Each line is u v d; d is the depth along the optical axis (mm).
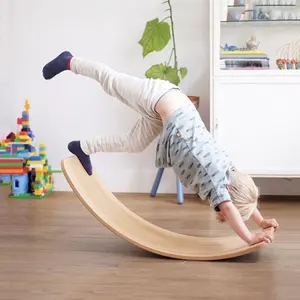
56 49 3301
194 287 1546
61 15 3277
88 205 1930
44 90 3332
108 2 3236
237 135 2908
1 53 3346
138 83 1959
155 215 2635
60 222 2439
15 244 2041
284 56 3096
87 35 3270
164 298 1452
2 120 3393
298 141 2883
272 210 2738
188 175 1855
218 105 2904
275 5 3053
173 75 2963
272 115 2885
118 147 2070
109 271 1701
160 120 1981
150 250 1859
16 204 2885
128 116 3277
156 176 3146
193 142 1822
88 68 2039
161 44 3010
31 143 3283
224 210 1792
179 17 3193
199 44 3199
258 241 1777
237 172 1907
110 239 2133
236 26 3092
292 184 3166
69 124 3332
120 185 3309
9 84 3361
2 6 3309
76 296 1466
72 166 2043
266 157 2904
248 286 1555
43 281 1596
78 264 1778
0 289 1522
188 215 2631
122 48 3252
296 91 2863
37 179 3078
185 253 1856
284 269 1723
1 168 3096
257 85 2873
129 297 1459
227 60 2945
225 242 1990
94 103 3297
